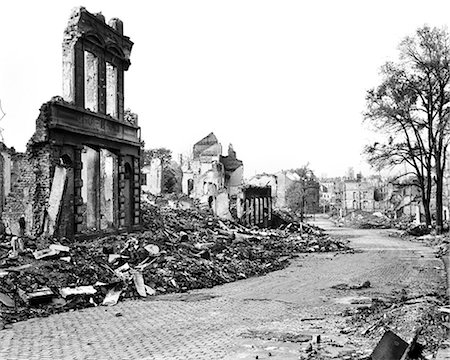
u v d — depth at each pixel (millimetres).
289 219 75125
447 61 53906
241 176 94438
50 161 27609
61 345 14719
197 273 27312
